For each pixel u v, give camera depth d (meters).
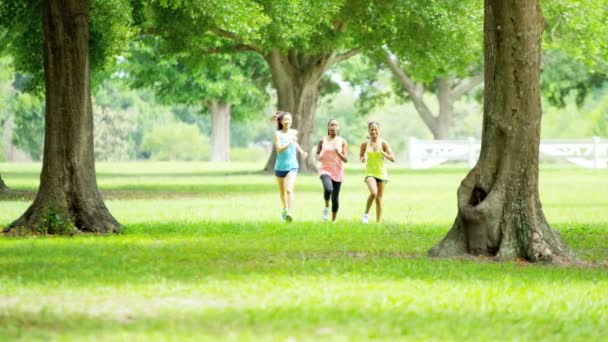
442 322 10.70
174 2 38.62
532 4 17.36
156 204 32.88
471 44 51.38
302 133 61.41
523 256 17.23
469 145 74.06
